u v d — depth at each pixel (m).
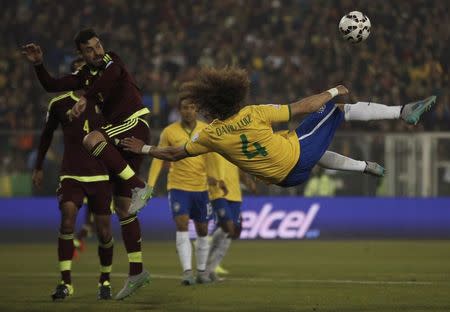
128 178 23.14
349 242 53.72
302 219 55.00
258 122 21.11
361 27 23.12
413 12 68.94
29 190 54.03
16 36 69.06
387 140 54.91
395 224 55.31
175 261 41.00
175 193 31.17
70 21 70.62
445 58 65.88
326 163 22.92
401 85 64.19
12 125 61.28
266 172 21.44
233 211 32.84
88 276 33.59
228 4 73.00
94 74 24.25
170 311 22.62
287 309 23.02
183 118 31.58
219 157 31.14
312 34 69.75
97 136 23.14
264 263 40.00
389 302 24.53
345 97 63.91
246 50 69.19
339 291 27.66
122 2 72.00
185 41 69.81
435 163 55.03
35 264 39.00
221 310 22.83
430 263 39.66
